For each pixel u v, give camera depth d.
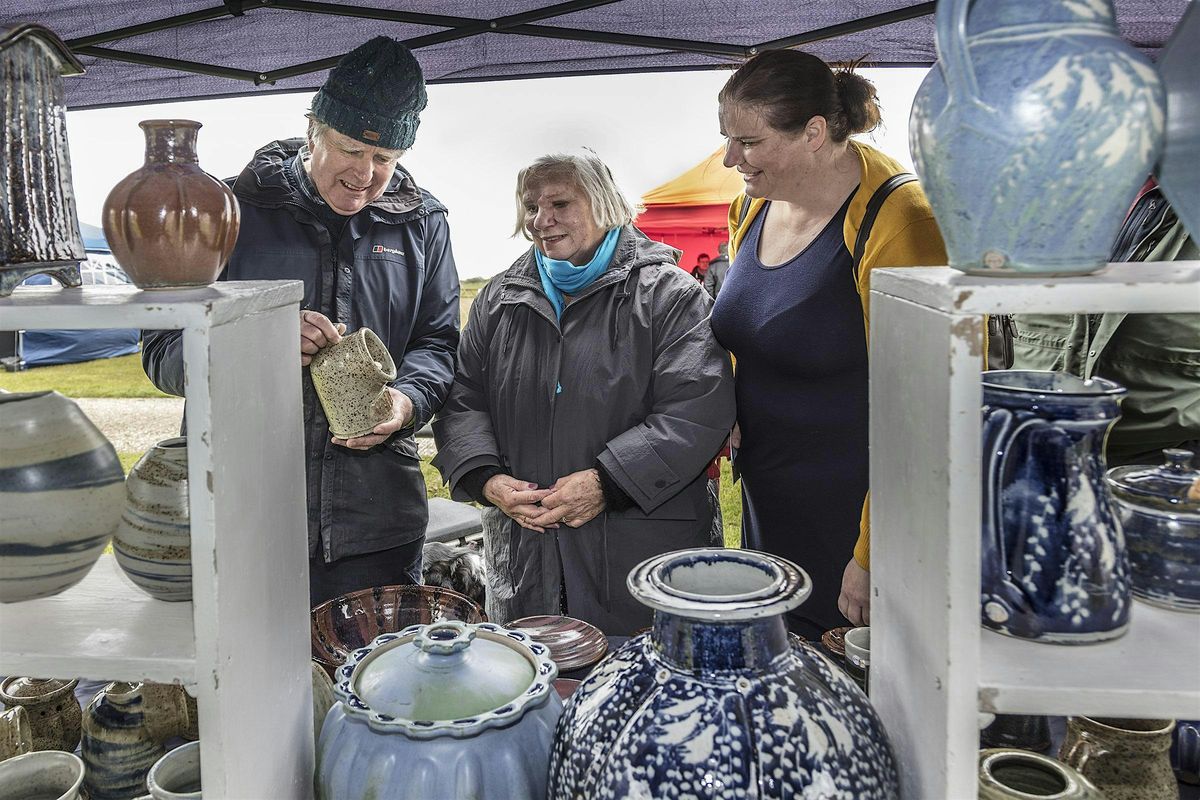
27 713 1.08
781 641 0.74
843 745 0.69
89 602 0.84
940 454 0.68
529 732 0.81
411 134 1.81
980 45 0.62
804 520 1.81
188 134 0.79
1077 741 0.90
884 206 1.58
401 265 1.98
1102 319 1.87
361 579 1.99
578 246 1.89
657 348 1.90
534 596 1.97
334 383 1.53
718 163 5.75
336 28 2.31
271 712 0.85
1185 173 0.65
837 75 1.71
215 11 2.09
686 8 2.20
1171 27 2.18
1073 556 0.70
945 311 0.65
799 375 1.74
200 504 0.70
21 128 0.75
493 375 2.01
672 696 0.70
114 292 0.78
